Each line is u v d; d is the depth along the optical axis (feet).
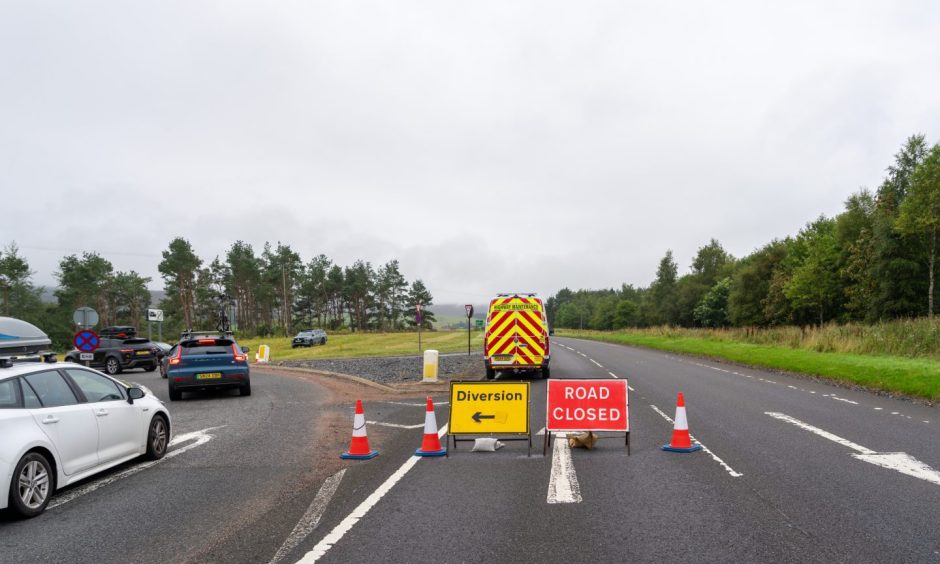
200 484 25.08
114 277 311.06
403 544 17.20
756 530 17.57
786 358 79.92
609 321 474.90
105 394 27.35
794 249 228.02
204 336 61.05
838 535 16.99
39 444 21.79
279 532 18.57
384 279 423.23
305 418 43.93
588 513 19.76
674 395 50.88
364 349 156.46
